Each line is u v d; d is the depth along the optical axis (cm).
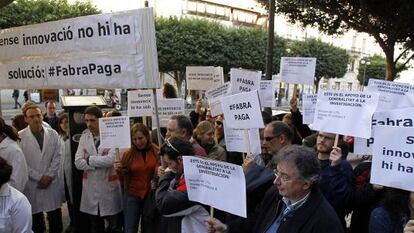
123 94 2534
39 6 1852
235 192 236
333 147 294
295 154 212
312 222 207
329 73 3319
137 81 344
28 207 278
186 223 286
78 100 512
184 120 382
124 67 346
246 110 312
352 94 285
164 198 282
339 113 291
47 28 380
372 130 290
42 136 484
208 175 251
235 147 354
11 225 270
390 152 221
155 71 339
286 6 1008
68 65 373
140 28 337
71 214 532
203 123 429
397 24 865
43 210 484
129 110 545
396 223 238
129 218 429
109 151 454
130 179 433
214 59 2670
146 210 393
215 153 415
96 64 357
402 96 370
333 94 296
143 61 340
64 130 567
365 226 296
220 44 2659
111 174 469
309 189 216
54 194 496
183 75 2828
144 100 548
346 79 5128
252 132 342
